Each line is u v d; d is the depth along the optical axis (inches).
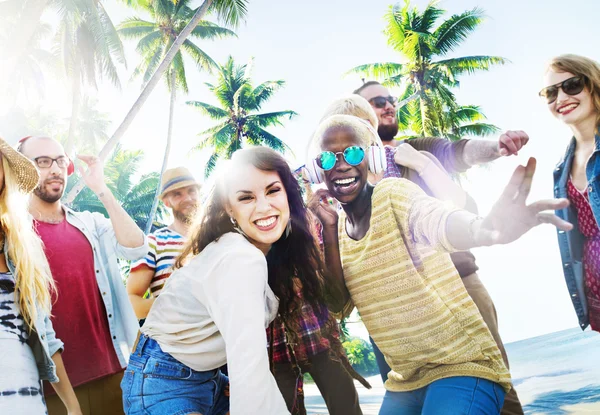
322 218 104.8
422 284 91.6
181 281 81.4
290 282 101.7
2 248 93.9
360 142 97.3
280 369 122.2
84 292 132.0
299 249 99.5
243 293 73.6
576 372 834.2
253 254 76.8
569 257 150.8
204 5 632.4
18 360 87.5
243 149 89.1
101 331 134.1
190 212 154.9
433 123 1188.5
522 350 1461.6
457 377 89.9
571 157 149.5
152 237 153.8
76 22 730.2
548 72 149.9
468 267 142.7
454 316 91.3
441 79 1240.8
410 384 97.6
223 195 88.7
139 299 146.2
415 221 85.7
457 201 124.4
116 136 604.4
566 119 148.6
